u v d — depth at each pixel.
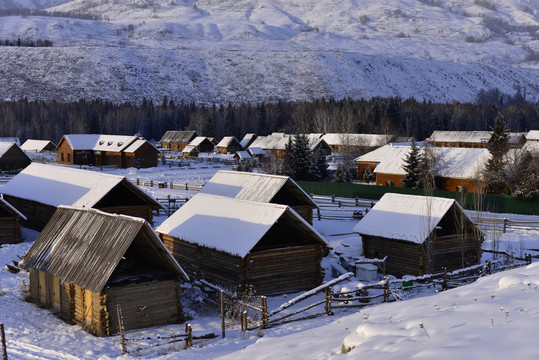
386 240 33.84
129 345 20.98
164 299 24.11
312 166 78.88
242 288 28.14
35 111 171.38
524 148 60.75
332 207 59.09
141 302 23.58
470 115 170.62
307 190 73.00
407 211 33.97
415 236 31.75
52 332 23.05
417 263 32.09
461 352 8.55
